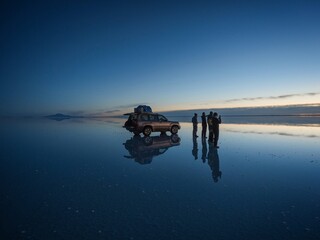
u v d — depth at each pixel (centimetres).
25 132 2350
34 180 660
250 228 381
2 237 354
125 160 948
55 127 3312
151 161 929
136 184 625
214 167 822
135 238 351
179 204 486
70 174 728
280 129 2694
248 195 539
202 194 547
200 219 416
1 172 751
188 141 1587
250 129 2753
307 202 495
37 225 393
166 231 372
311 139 1658
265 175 714
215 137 1285
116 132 2361
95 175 717
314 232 368
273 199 513
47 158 986
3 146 1334
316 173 736
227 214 437
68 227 386
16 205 479
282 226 388
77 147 1305
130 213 441
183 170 781
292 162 899
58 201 502
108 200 508
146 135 1888
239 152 1131
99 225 393
